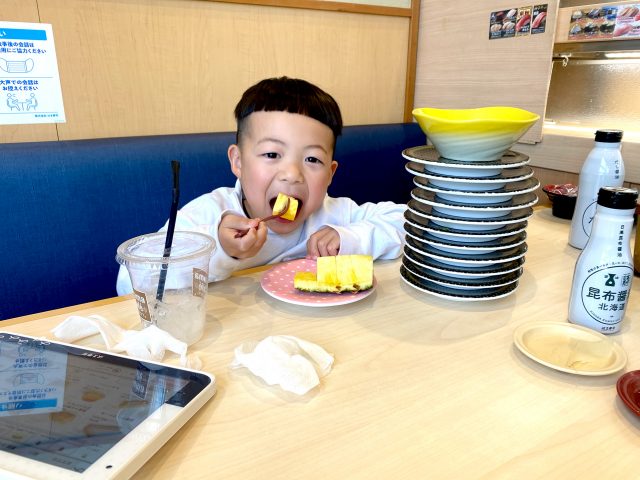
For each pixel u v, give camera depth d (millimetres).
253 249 819
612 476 395
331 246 914
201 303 627
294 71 1697
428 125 662
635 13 1275
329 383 522
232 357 573
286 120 944
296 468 401
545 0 1462
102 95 1382
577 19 1400
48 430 405
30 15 1233
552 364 537
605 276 613
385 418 466
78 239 1261
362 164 1767
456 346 603
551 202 1309
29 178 1177
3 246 1169
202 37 1486
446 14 1802
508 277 740
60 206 1223
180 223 985
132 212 1328
